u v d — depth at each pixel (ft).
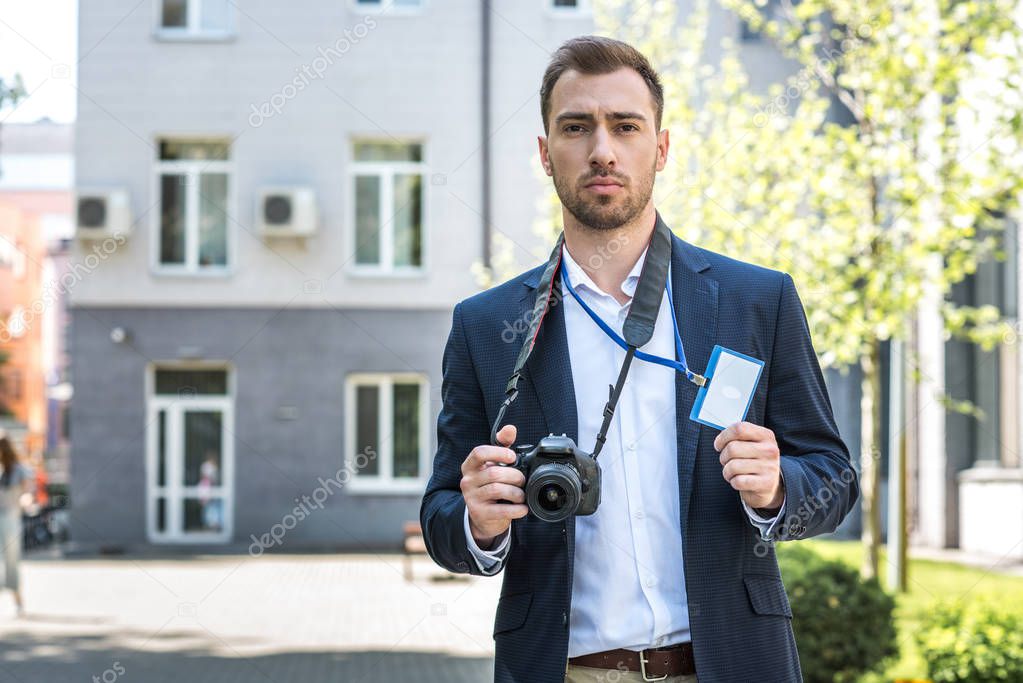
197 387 62.49
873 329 31.76
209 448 62.49
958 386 55.52
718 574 7.46
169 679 26.55
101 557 57.11
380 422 62.18
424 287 61.05
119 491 61.93
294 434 61.98
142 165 60.80
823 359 32.22
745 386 7.51
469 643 31.63
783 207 32.78
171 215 61.46
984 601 24.07
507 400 7.91
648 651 7.53
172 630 34.24
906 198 30.91
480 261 60.08
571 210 7.83
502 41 59.47
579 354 7.95
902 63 31.19
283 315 61.67
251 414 61.98
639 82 7.73
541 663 7.57
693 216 34.04
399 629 34.12
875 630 22.98
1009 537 50.78
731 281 8.00
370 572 49.52
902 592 37.29
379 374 61.82
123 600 41.32
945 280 31.94
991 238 33.17
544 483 7.20
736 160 34.47
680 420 7.64
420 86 59.72
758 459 7.08
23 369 101.76
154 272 61.46
